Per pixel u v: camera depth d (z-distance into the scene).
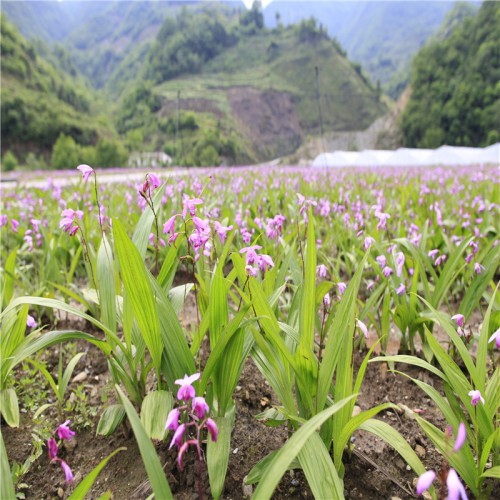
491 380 1.89
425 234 3.86
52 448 1.42
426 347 2.88
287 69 160.75
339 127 135.50
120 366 2.23
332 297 3.19
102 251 2.43
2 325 2.48
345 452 2.11
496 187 6.86
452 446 1.71
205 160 70.75
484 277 2.77
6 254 4.55
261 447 2.21
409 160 43.19
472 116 82.94
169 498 1.26
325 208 4.82
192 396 1.32
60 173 43.09
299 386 1.88
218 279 1.84
